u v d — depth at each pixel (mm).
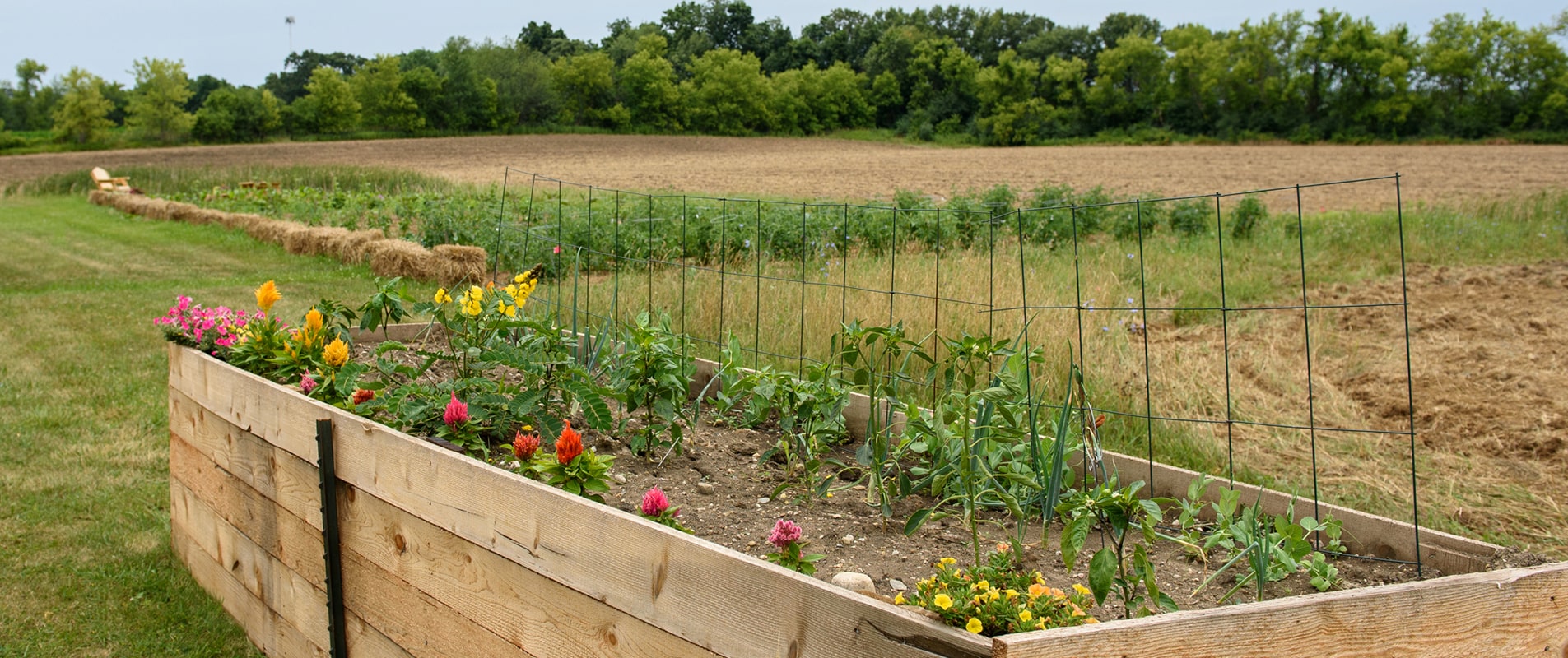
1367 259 10555
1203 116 68500
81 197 25609
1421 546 2238
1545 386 5785
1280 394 5715
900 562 2266
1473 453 4742
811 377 2883
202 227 16562
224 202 20047
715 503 2633
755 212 11586
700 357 5637
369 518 2395
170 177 27969
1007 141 72688
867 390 3256
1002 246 9812
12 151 56719
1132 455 4453
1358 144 59188
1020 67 73875
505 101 74750
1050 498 2193
